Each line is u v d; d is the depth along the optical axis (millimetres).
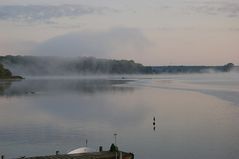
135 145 47750
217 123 62969
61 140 51281
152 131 57375
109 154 37750
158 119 69875
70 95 131875
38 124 64750
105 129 59500
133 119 70438
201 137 51688
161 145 47375
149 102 105438
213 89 149000
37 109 88125
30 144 48875
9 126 62875
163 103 101812
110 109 87750
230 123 62594
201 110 82000
